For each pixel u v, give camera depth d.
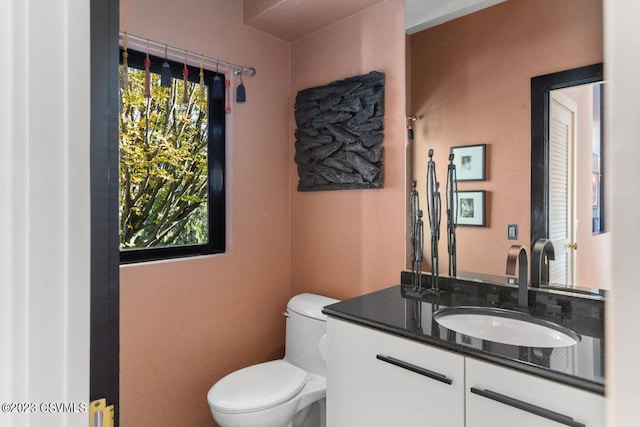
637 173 0.26
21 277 0.40
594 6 1.29
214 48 1.93
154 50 1.75
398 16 1.81
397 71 1.82
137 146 1.77
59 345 0.42
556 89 1.36
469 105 1.60
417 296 1.58
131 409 1.67
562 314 1.32
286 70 2.29
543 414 0.90
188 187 1.96
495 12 1.52
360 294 1.98
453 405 1.07
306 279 2.25
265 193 2.19
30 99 0.40
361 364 1.31
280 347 2.28
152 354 1.73
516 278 1.48
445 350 1.09
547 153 1.38
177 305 1.81
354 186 1.96
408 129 1.78
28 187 0.40
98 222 0.46
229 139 2.04
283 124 2.28
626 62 0.27
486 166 1.55
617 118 0.27
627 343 0.27
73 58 0.43
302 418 1.83
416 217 1.75
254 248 2.14
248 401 1.52
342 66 2.04
